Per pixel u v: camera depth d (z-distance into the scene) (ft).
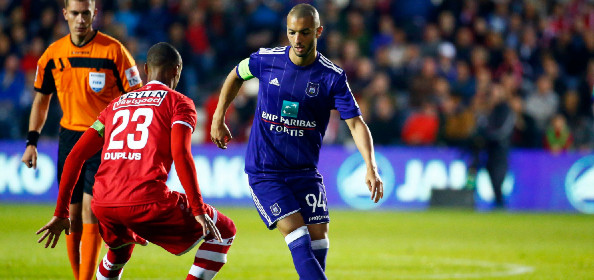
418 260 101.96
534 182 214.07
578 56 247.50
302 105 65.05
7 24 233.55
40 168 196.03
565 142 218.79
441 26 241.14
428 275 87.56
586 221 177.78
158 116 61.87
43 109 79.46
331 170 205.46
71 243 75.77
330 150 205.98
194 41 230.07
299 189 65.51
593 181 213.05
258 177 66.08
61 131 78.18
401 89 227.40
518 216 189.06
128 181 60.95
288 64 65.16
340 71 65.00
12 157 195.52
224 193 201.87
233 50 236.43
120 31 218.59
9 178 195.52
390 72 228.84
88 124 77.36
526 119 221.25
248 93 218.59
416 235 138.10
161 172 61.26
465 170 209.87
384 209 205.16
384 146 214.28
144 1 238.68
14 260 93.25
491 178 204.33
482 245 123.44
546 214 199.11
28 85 215.92
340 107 64.64
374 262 99.09
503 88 209.67
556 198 214.07
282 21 244.42
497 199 205.46
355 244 121.49
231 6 245.04
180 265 92.89
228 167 201.87
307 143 65.98
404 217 179.01
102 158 62.49
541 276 87.86
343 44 234.38
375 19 245.86
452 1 246.47
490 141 202.18
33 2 236.02
